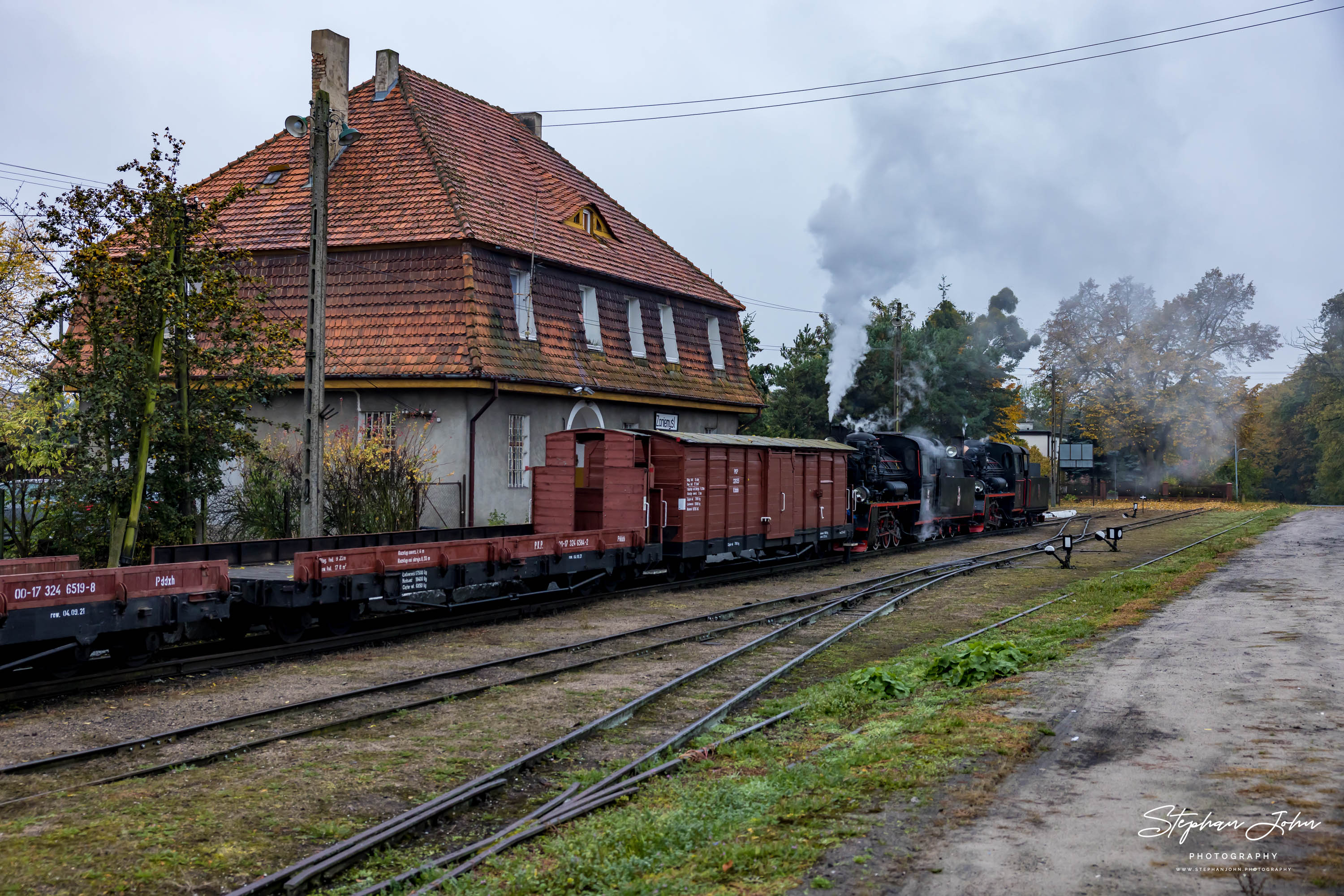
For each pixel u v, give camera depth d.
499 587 15.82
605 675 11.30
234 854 5.95
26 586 9.23
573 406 24.66
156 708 9.27
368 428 21.70
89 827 6.24
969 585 20.36
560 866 5.56
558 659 12.05
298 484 19.25
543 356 23.11
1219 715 7.86
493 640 13.29
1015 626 14.45
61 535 16.41
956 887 4.75
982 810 5.85
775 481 22.30
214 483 16.80
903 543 31.61
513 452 23.08
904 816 5.84
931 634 14.45
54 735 8.33
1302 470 90.06
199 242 20.77
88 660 9.92
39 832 6.14
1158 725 7.62
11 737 8.25
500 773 7.45
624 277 26.80
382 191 23.56
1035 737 7.43
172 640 10.74
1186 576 19.62
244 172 25.89
